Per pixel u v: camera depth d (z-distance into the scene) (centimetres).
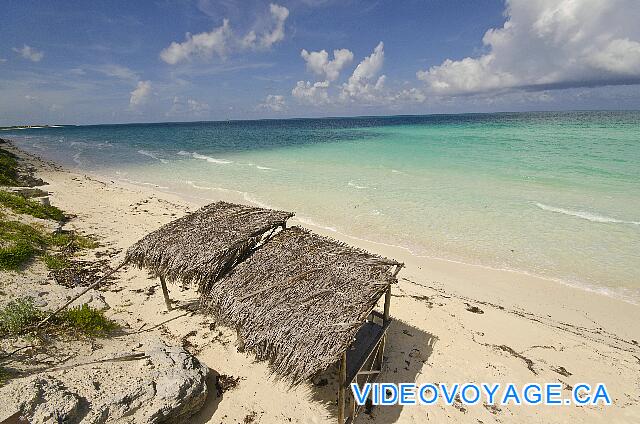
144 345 770
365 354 713
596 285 1154
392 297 1120
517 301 1102
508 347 903
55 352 714
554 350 894
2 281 960
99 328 832
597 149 3325
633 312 1030
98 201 2119
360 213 1852
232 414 689
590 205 1794
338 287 690
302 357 595
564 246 1394
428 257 1381
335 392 754
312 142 5534
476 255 1377
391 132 6950
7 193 1736
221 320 763
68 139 8319
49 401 540
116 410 573
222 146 5416
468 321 1003
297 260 776
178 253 857
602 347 904
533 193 2025
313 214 1872
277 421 681
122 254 1331
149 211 1945
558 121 8475
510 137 4738
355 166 3084
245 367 804
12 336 730
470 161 3050
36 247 1238
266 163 3484
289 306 671
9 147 5628
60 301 923
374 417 706
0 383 584
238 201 2166
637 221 1569
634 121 7294
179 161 3869
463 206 1873
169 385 643
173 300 1050
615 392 771
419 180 2450
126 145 6162
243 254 844
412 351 885
